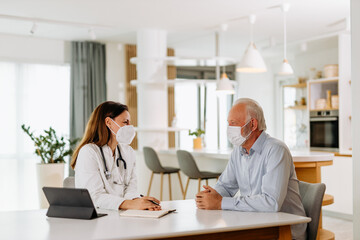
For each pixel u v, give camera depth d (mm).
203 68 9039
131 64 8000
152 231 1828
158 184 6480
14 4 5328
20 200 7172
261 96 9180
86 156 2549
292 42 6969
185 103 8734
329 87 6871
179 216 2162
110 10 5613
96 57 7723
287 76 8797
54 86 7496
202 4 5367
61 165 5945
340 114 5891
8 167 7113
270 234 2068
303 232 2445
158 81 6496
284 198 2326
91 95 7707
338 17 6023
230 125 2516
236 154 2660
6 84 7133
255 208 2285
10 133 7148
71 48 7609
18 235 1795
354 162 3078
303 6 5477
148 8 5527
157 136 6609
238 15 5883
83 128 7559
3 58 7082
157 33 6664
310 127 6859
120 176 2666
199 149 6500
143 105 6625
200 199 2375
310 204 2480
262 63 5395
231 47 8305
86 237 1737
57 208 2199
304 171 4332
